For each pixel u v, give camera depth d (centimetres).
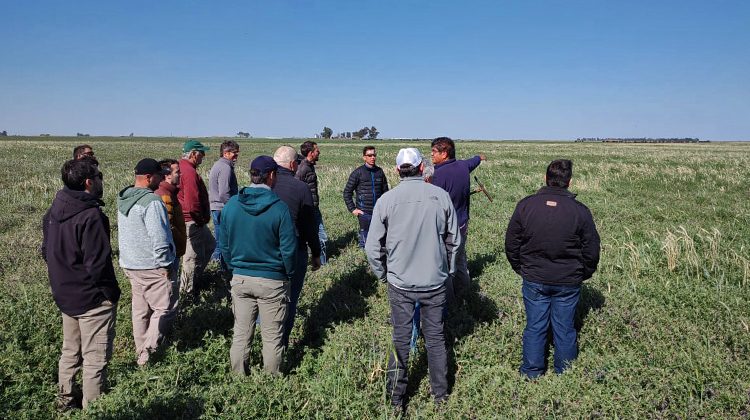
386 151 4553
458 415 343
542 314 406
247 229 368
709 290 571
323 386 364
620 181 1827
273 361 390
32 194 1424
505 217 1068
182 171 573
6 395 357
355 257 732
